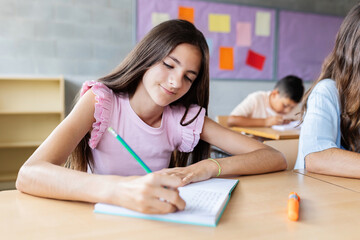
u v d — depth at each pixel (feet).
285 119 7.79
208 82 3.19
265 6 11.14
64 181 2.10
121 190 1.92
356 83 3.40
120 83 3.07
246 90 11.21
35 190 2.17
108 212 1.92
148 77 2.85
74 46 9.42
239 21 10.89
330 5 12.01
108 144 3.10
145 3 9.92
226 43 10.82
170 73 2.73
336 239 1.68
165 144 3.32
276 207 2.09
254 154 2.98
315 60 12.03
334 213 2.01
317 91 3.60
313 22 11.82
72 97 9.55
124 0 9.73
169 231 1.72
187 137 3.34
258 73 11.30
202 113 3.38
